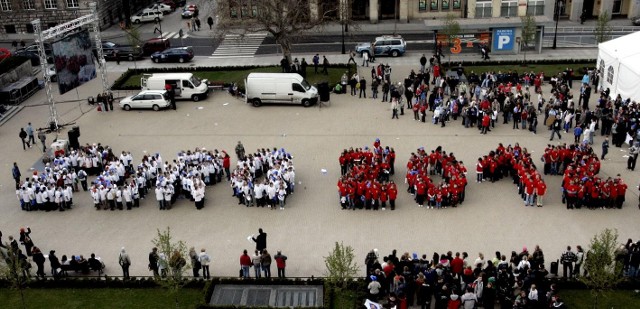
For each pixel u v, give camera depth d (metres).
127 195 37.34
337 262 27.42
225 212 37.00
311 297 29.36
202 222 36.03
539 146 43.88
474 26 62.91
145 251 33.38
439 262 29.06
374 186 36.00
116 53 67.00
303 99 52.81
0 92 55.81
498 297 27.92
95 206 37.97
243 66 63.50
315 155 43.75
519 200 37.06
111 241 34.47
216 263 32.19
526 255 28.94
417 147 44.31
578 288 28.97
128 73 62.53
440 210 36.25
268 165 40.69
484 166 39.00
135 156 44.66
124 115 52.91
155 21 83.19
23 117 53.41
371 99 54.28
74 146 45.66
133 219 36.69
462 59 63.06
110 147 46.31
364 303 27.84
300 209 36.97
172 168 39.28
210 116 51.94
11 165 44.31
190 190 38.12
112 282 30.39
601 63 53.28
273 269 31.83
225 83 58.22
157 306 28.95
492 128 47.19
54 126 49.47
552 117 45.78
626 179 38.84
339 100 54.41
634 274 29.47
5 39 77.81
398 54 65.19
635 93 47.88
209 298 29.23
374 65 62.75
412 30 74.12
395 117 49.75
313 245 33.34
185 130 49.12
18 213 37.94
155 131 49.16
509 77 54.94
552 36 70.00
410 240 33.34
